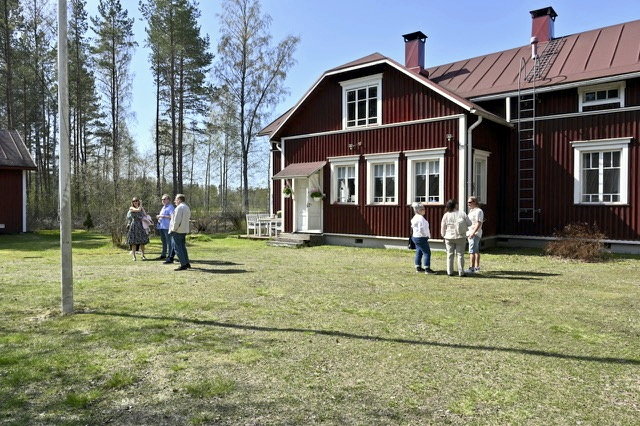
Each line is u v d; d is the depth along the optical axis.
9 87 28.66
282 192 18.61
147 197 23.84
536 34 17.58
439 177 14.46
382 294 7.76
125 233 16.50
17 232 21.62
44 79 34.56
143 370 4.23
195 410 3.44
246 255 13.73
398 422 3.27
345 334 5.41
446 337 5.30
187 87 35.09
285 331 5.52
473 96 15.92
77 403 3.54
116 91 34.12
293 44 33.34
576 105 14.23
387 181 15.85
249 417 3.33
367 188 16.17
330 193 17.30
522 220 15.31
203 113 36.69
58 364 4.36
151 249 15.05
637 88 13.12
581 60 14.85
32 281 8.79
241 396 3.70
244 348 4.88
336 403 3.57
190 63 34.09
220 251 14.88
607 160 13.69
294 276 9.65
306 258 12.97
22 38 31.97
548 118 14.67
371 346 4.97
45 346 4.88
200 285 8.50
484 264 11.38
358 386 3.91
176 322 5.88
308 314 6.37
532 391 3.81
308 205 17.73
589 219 13.88
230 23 32.38
